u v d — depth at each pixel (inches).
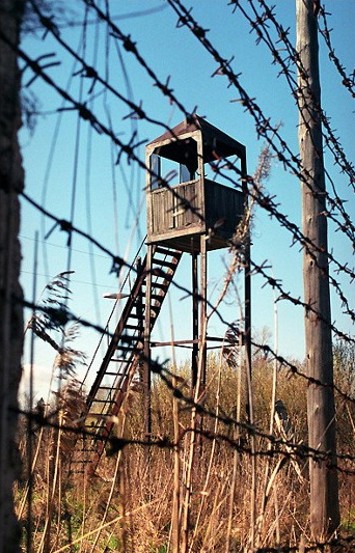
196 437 119.3
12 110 60.2
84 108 68.5
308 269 191.3
